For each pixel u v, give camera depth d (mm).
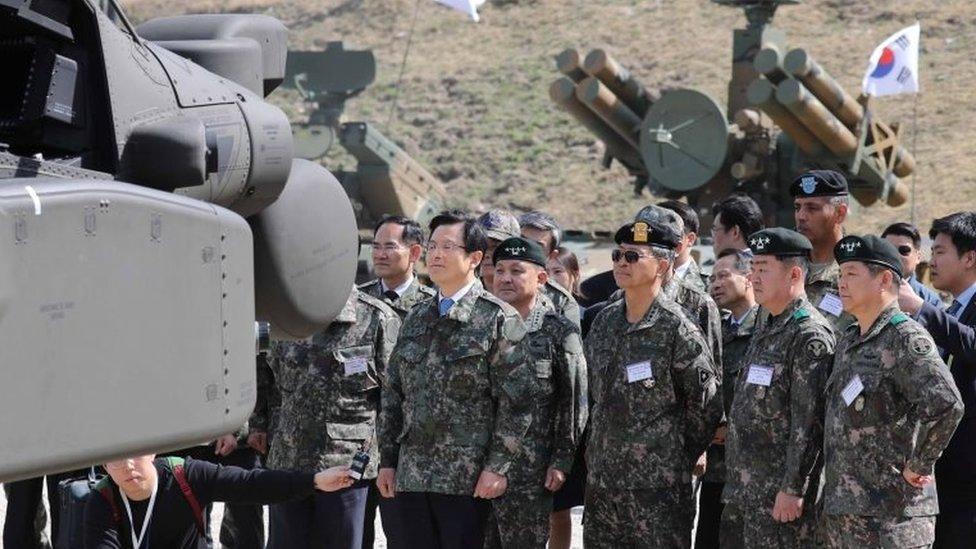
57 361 5281
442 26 52969
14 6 6422
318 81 29766
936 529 8930
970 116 42531
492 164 45031
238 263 6262
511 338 9094
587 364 9742
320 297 8969
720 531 9078
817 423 8516
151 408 5703
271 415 11125
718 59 47125
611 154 26562
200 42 8359
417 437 9125
